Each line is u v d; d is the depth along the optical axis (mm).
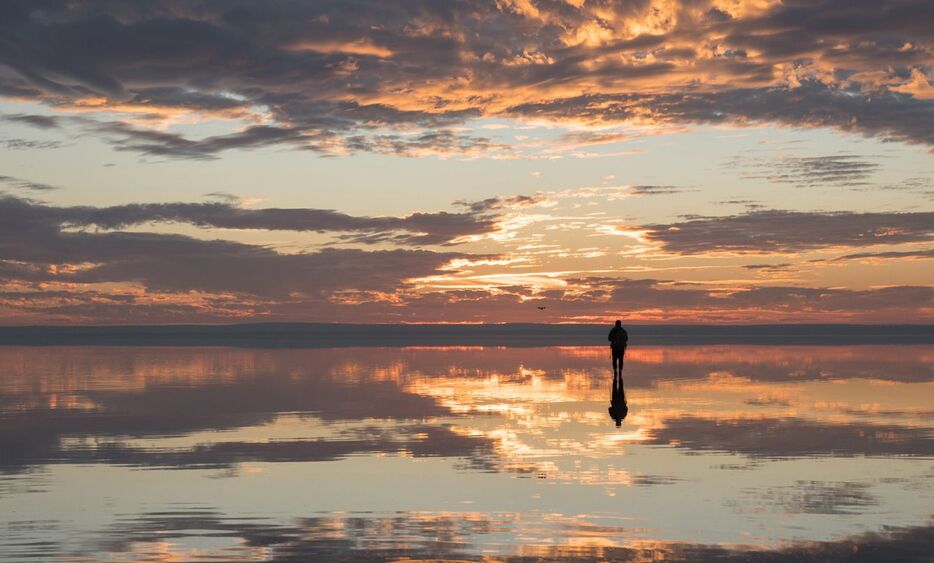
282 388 31406
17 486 14430
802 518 12234
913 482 14484
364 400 27172
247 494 13828
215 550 10836
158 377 37031
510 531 11664
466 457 16953
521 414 23406
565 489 14078
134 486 14430
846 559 10398
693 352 66062
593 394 28891
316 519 12305
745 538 11281
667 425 21203
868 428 20609
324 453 17438
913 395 28219
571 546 10977
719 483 14461
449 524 12031
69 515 12516
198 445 18453
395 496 13672
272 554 10672
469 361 51094
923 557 10461
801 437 19250
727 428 20656
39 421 22141
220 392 29812
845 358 54344
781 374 38375
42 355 60469
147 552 10750
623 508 12844
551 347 83688
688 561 10359
